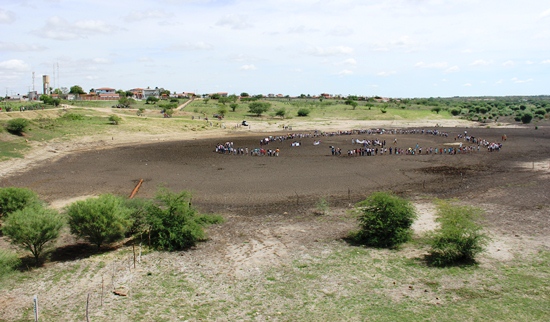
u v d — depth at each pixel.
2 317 19.08
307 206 40.69
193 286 22.70
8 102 150.88
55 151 76.75
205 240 30.64
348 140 102.50
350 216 36.78
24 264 25.88
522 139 105.50
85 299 21.06
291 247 29.00
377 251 28.09
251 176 56.22
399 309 19.70
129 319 18.91
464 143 96.38
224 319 18.98
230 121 140.38
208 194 45.94
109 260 26.56
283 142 97.88
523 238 29.94
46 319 18.91
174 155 75.31
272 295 21.53
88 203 28.62
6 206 32.59
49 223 26.14
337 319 18.84
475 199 42.06
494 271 24.22
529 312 19.12
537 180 51.47
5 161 64.25
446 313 19.19
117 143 89.38
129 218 30.81
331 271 24.64
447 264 25.45
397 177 55.06
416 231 32.06
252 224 34.69
